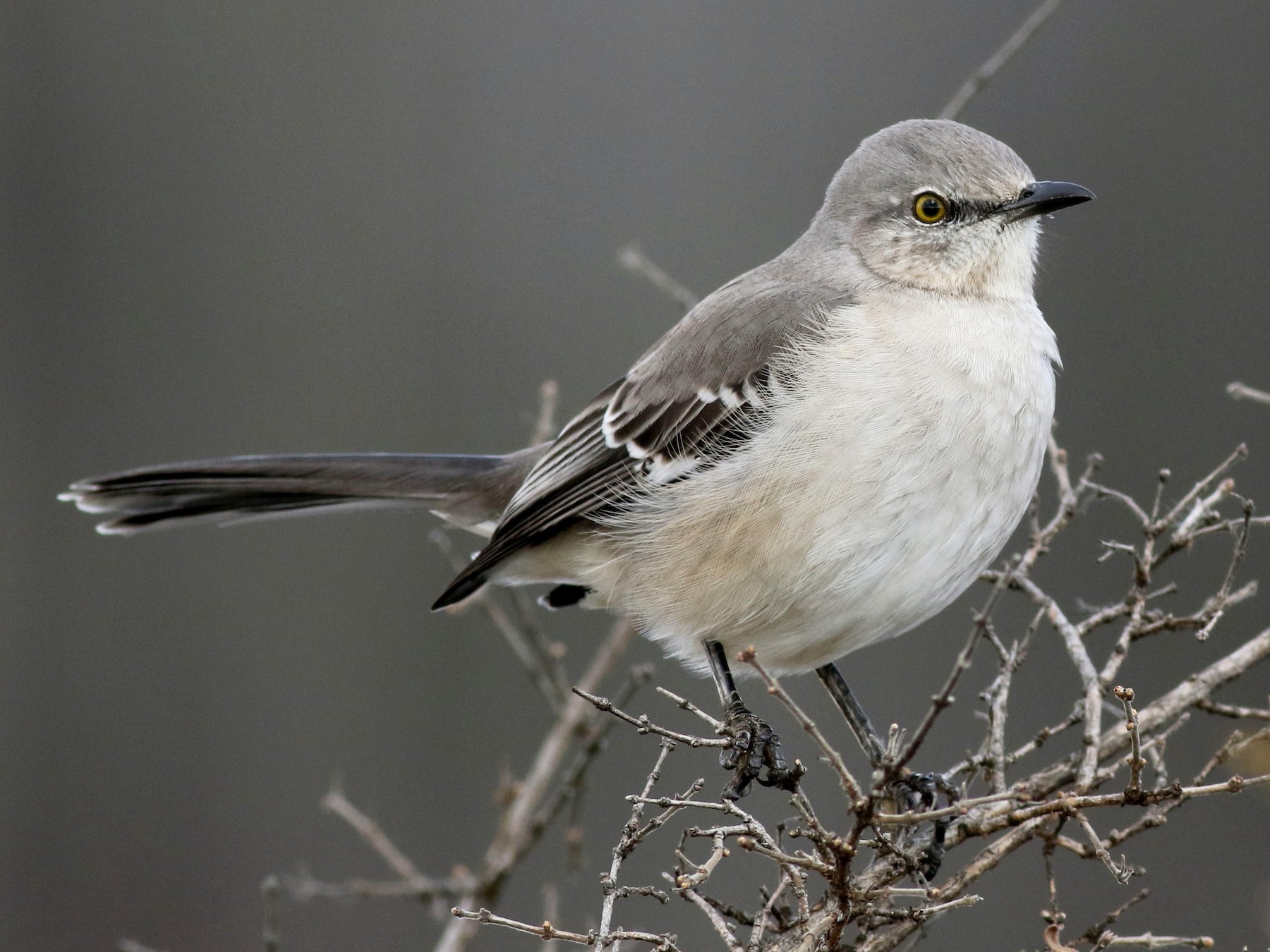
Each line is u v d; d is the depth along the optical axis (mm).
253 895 12133
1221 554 11461
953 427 7203
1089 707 6676
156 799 12680
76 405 13805
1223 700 11250
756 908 10703
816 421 7262
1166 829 10945
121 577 13164
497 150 14055
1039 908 10961
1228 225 12703
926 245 7918
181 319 13945
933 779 7453
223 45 14297
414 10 14281
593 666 8977
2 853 12500
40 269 13984
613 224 13781
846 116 13703
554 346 13539
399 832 12172
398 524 13094
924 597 7398
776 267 8523
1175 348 12570
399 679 12789
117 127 14172
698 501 7605
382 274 13859
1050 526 7215
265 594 13062
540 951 10500
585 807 11383
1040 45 13281
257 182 14094
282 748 12734
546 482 8430
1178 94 12953
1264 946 10062
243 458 9172
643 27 14117
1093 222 12891
